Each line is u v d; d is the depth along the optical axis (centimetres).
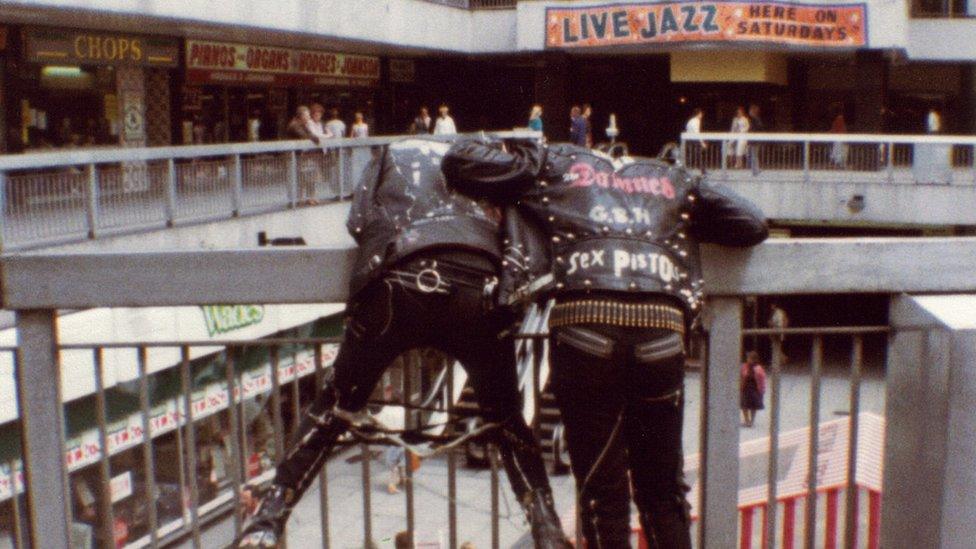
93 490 1159
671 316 285
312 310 1529
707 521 361
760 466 964
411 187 304
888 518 367
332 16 2509
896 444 360
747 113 3491
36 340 357
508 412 320
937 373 325
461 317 294
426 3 3008
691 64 3278
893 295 358
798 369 2298
